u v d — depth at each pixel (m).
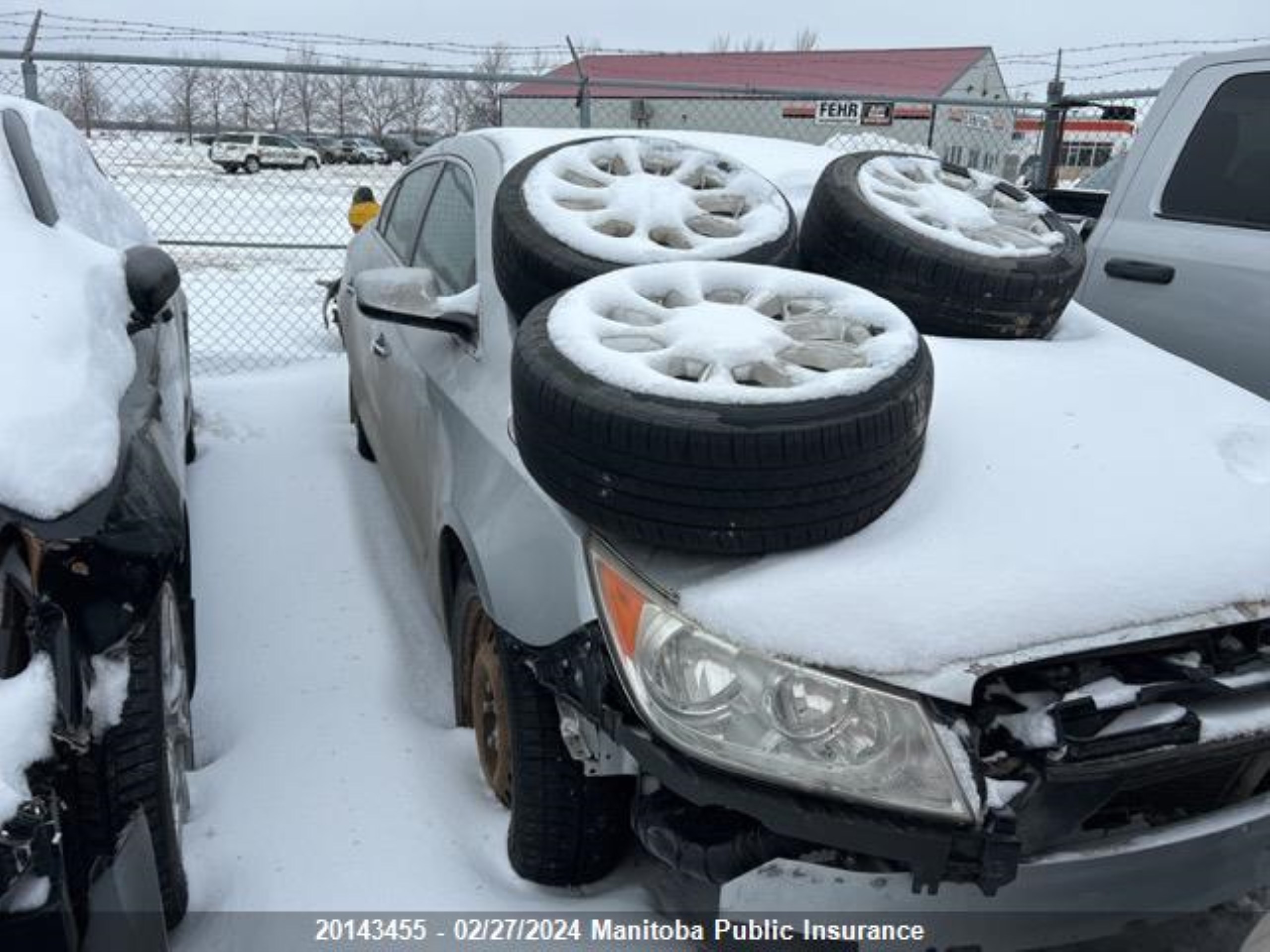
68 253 2.74
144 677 2.07
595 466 1.92
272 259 13.64
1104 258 4.15
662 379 1.95
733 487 1.85
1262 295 3.63
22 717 1.69
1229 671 1.98
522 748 2.26
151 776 2.09
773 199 2.95
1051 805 1.83
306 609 3.61
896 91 32.56
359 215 8.32
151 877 1.84
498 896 2.31
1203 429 2.43
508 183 2.85
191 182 13.80
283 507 4.50
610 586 1.98
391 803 2.60
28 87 6.56
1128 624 1.90
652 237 2.76
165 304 2.86
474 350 2.89
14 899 1.60
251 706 3.03
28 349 2.20
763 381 2.11
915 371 2.09
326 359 7.35
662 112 14.66
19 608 1.81
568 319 2.18
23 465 1.92
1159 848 1.89
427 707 3.09
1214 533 2.08
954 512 2.05
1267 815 2.01
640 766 1.92
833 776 1.77
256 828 2.51
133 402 2.42
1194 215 3.91
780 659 1.81
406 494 3.51
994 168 19.45
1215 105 3.92
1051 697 1.87
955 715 1.80
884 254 2.74
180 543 2.17
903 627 1.82
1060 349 2.82
